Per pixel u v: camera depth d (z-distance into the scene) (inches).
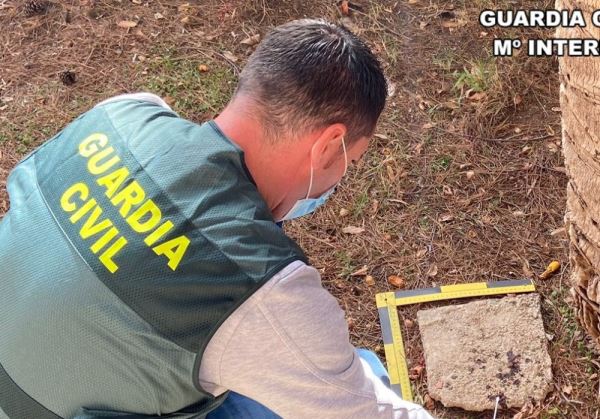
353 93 49.7
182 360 46.3
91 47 132.9
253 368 46.5
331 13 138.5
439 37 134.3
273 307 45.5
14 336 49.9
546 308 94.4
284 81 48.6
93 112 55.5
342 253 102.8
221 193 47.9
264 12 138.4
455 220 106.0
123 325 46.3
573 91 63.9
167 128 51.9
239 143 50.4
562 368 88.4
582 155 66.6
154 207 47.6
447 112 121.3
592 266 73.8
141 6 139.8
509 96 121.6
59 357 48.9
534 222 104.7
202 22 137.6
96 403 50.9
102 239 47.5
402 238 104.3
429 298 96.4
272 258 46.6
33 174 53.8
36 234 49.8
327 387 48.3
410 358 91.6
